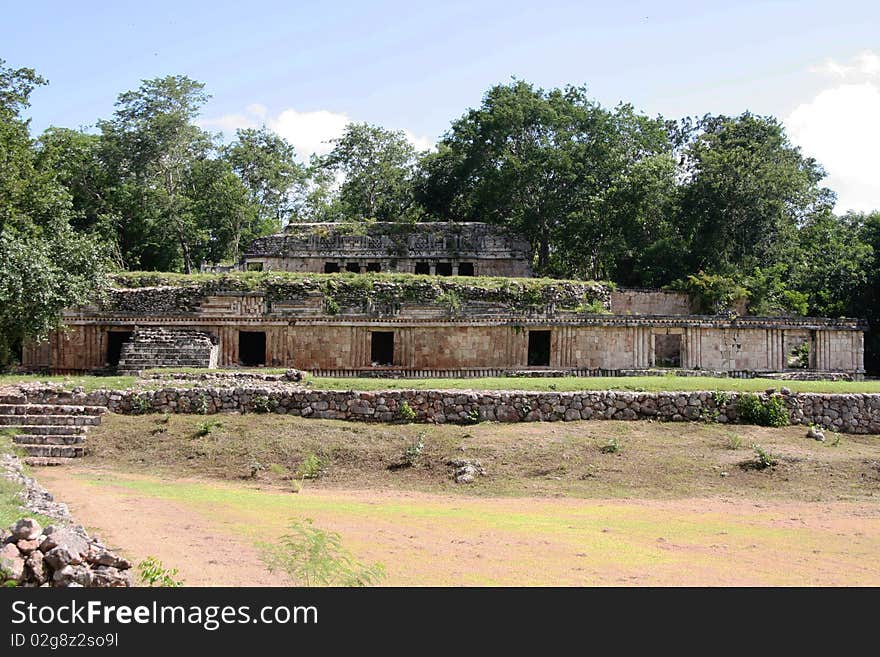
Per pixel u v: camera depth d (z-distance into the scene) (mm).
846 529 17953
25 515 14672
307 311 41781
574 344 40531
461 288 43250
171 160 67500
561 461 23578
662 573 14336
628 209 58500
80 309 39906
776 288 52656
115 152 64500
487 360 40656
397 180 73562
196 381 29297
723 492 21516
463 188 68688
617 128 63844
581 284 45062
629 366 40500
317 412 27250
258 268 55469
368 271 55875
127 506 18281
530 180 60656
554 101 63344
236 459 24031
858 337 41594
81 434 25422
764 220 56062
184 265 69625
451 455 23922
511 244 56500
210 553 14492
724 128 64938
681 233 59094
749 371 40625
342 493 21406
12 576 11500
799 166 69375
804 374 39969
